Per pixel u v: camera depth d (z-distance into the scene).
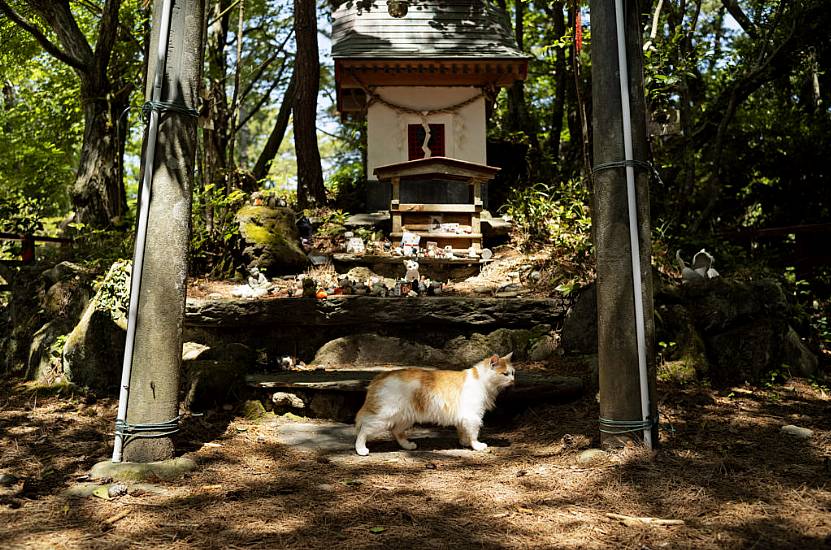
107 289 6.33
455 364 6.40
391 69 9.92
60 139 14.41
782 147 10.96
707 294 6.54
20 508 3.55
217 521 3.37
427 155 10.20
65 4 10.20
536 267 7.56
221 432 5.17
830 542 3.03
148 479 4.05
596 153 4.53
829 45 10.16
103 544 3.07
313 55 11.08
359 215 9.66
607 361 4.43
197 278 7.47
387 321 6.43
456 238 8.25
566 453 4.57
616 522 3.33
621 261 4.41
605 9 4.48
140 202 4.40
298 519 3.40
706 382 6.02
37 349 6.73
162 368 4.34
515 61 9.82
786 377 6.31
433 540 3.13
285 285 7.22
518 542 3.10
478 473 4.23
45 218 14.60
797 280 8.27
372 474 4.20
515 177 11.53
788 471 3.99
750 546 3.00
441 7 10.62
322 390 5.57
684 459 4.21
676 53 9.01
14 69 14.41
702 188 11.35
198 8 4.61
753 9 11.49
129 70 11.02
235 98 10.30
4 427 5.20
